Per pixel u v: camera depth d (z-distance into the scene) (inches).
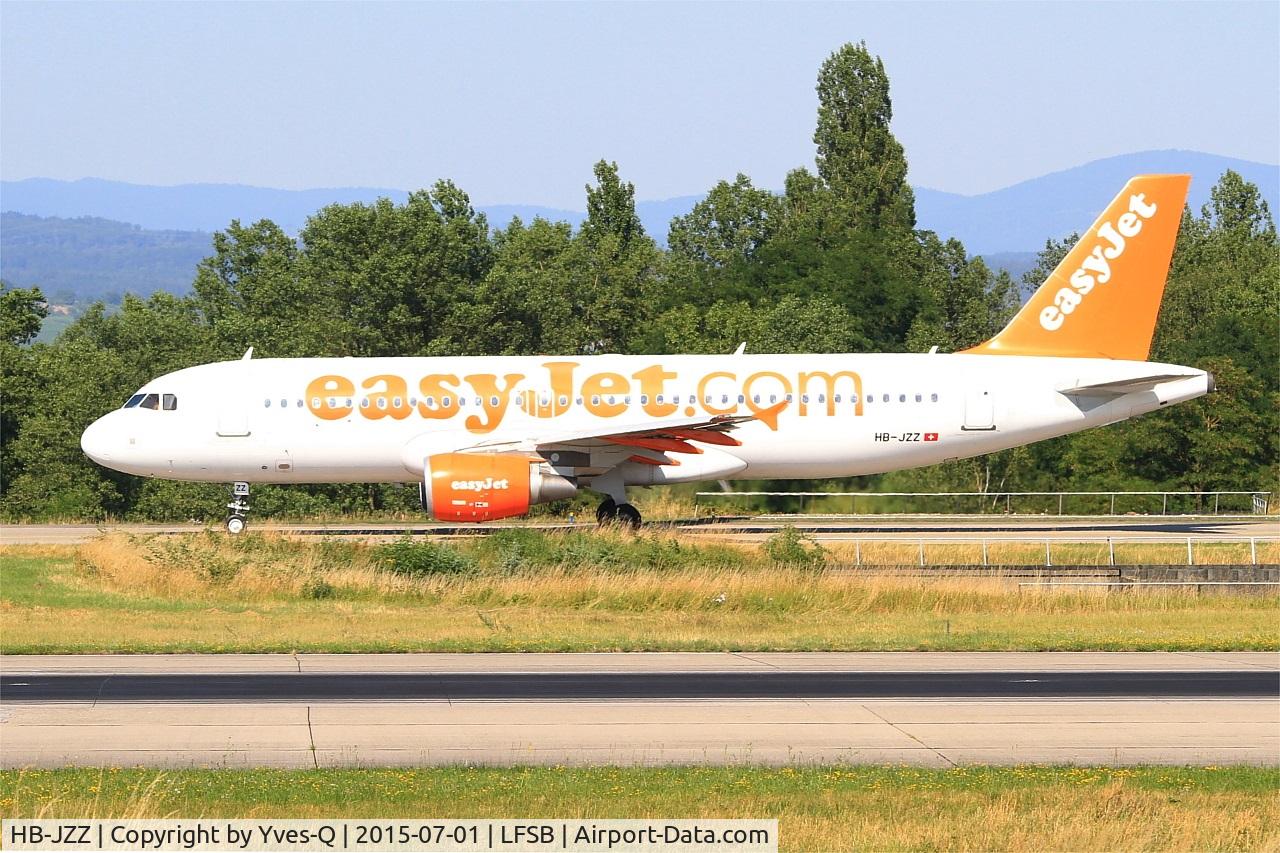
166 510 7121.1
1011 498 7386.8
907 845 1840.6
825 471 5600.4
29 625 3710.6
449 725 2492.6
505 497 5182.1
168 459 5472.4
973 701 2714.1
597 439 5172.2
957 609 4279.0
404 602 4301.2
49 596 4261.8
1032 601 4306.1
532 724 2503.7
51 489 7377.0
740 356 5615.2
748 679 2933.1
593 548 4717.0
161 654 3243.1
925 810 1983.3
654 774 2165.4
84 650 3265.3
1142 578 4603.8
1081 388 5487.2
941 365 5551.2
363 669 3041.3
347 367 5551.2
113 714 2566.4
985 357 5585.6
